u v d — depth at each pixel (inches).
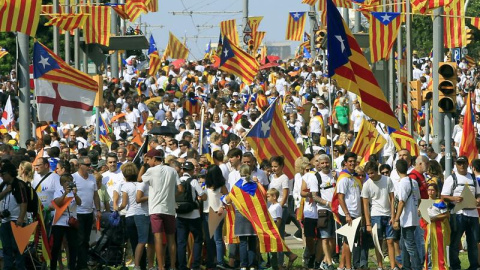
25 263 1510.8
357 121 2869.1
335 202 1551.4
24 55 2038.6
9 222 1461.6
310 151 2151.8
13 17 1878.7
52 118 2004.2
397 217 1531.7
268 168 1754.4
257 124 1815.9
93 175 1558.8
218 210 1550.2
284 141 1828.2
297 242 1924.2
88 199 1530.5
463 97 3302.2
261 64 4638.3
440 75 1744.6
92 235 1600.6
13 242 1465.3
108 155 1658.5
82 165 1534.2
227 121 2650.1
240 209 1525.6
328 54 1599.4
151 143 1866.4
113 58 3907.5
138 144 2049.7
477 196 1562.5
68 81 2004.2
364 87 1606.8
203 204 1568.7
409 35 2593.5
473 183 1553.9
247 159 1609.3
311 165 1620.3
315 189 1566.2
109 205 1626.5
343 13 4517.7
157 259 1505.9
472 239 1560.0
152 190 1503.4
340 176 1545.3
